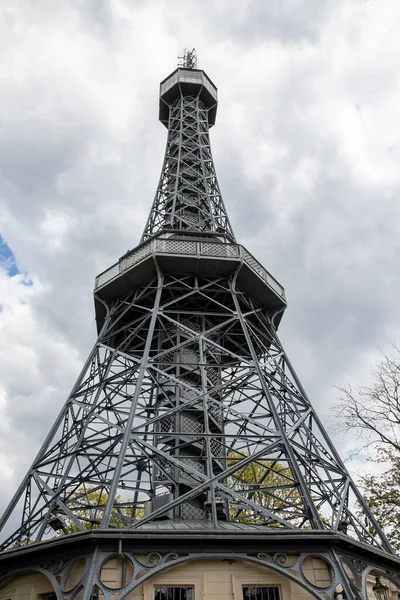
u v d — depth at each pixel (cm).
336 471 1966
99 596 1306
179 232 2814
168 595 1383
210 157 3891
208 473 1639
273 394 2294
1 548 1642
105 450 1919
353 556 1547
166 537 1343
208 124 4484
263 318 2736
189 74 4500
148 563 1338
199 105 4400
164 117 4575
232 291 2472
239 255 2525
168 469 2083
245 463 1675
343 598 1375
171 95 4478
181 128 3994
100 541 1333
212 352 2547
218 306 2689
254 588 1434
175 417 2192
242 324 2294
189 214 3369
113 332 2578
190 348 2498
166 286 2441
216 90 4638
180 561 1348
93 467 1909
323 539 1424
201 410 2211
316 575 1430
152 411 2466
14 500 1758
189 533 1364
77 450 1817
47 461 1886
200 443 2142
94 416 1961
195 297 2612
